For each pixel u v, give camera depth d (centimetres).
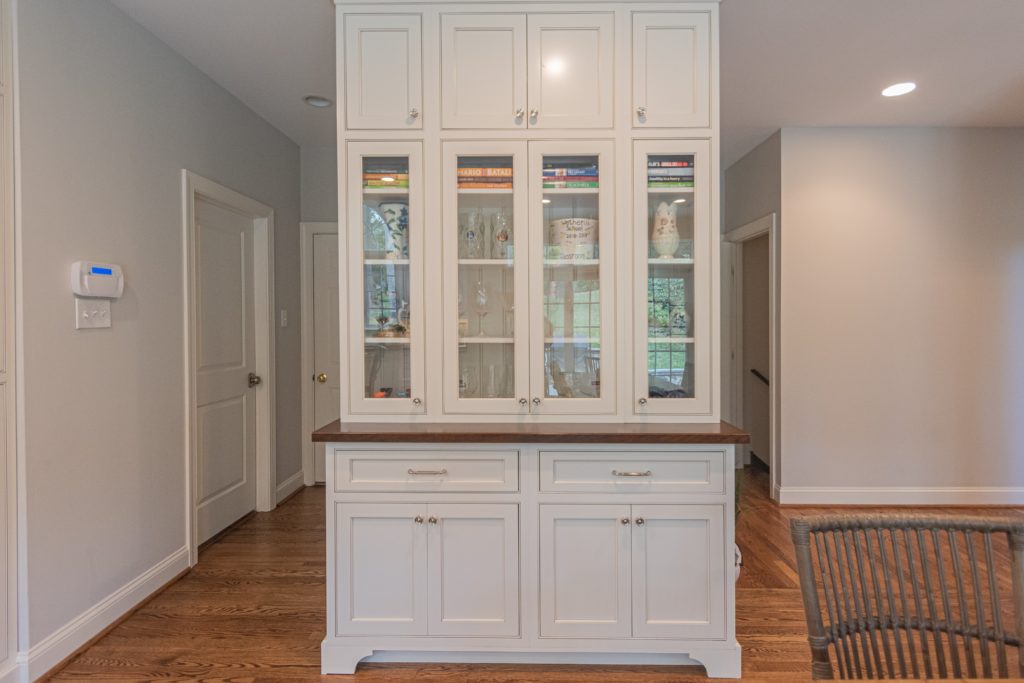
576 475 192
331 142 394
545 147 205
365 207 210
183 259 267
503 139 206
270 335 354
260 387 353
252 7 224
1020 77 282
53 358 194
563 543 193
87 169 209
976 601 96
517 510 192
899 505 355
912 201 351
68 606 200
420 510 193
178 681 189
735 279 454
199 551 295
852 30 238
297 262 400
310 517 346
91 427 211
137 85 236
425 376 208
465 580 194
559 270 212
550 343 212
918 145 350
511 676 193
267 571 272
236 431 332
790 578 263
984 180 351
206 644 210
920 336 354
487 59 206
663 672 195
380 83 206
